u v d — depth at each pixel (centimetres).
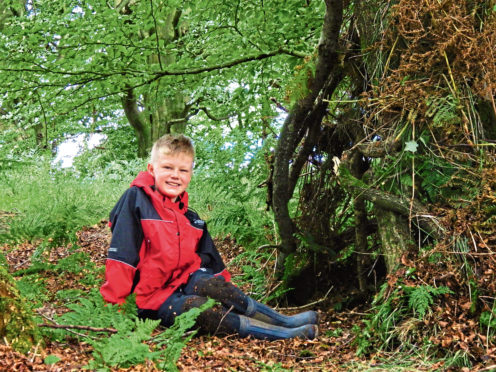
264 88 532
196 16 487
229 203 445
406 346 232
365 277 335
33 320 210
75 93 554
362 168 327
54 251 474
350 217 376
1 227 395
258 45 502
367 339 249
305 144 349
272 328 273
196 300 271
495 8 238
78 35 511
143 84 512
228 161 462
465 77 249
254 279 376
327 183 364
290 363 229
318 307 344
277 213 349
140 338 196
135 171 909
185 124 1268
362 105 295
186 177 295
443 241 244
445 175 263
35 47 527
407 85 257
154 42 507
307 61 313
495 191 240
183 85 550
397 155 273
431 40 257
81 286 366
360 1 289
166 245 282
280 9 462
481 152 246
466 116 250
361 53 297
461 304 227
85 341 208
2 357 180
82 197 615
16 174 713
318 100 333
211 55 513
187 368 204
